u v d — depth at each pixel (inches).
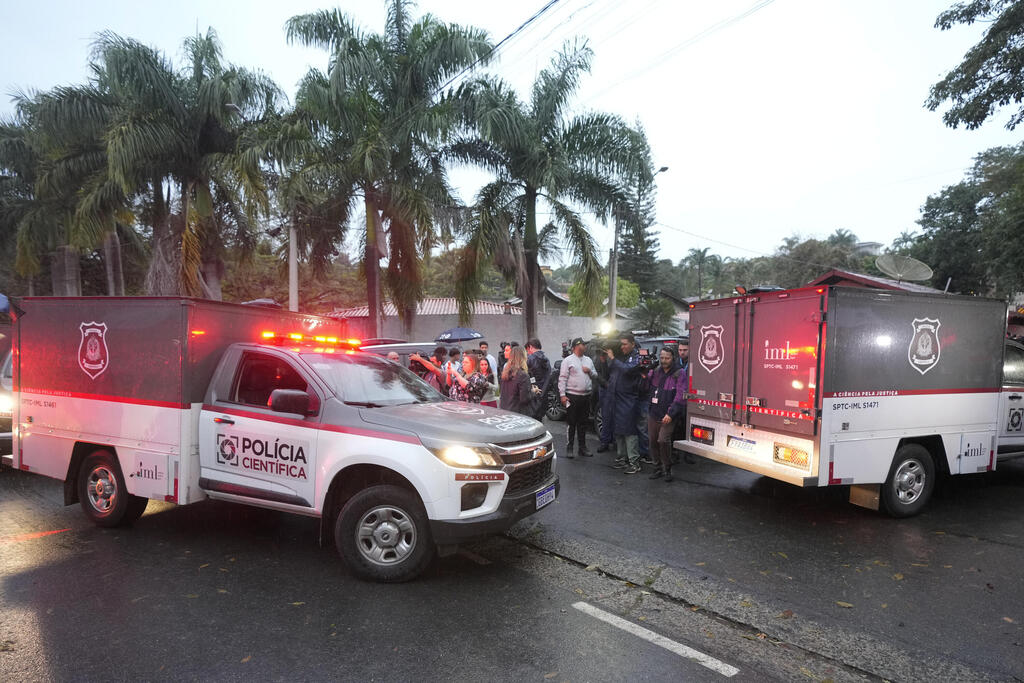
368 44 636.1
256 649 133.9
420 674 124.3
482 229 603.8
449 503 161.6
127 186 601.3
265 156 613.0
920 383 231.8
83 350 217.9
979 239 1042.1
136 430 204.8
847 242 2463.1
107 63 611.5
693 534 215.5
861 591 166.4
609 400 354.3
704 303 268.4
